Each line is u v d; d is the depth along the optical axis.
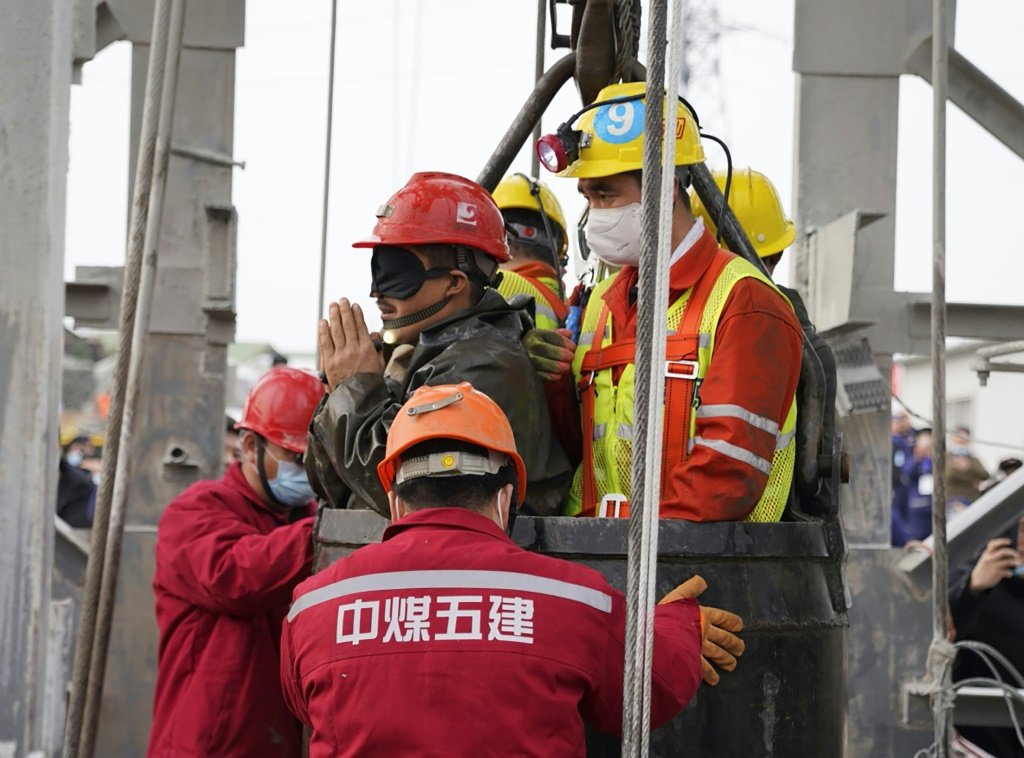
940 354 3.15
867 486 5.25
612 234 2.83
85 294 5.38
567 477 2.94
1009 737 5.66
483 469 2.36
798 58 5.33
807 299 5.33
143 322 2.77
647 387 2.01
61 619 4.26
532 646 2.21
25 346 2.88
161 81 2.73
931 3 5.30
